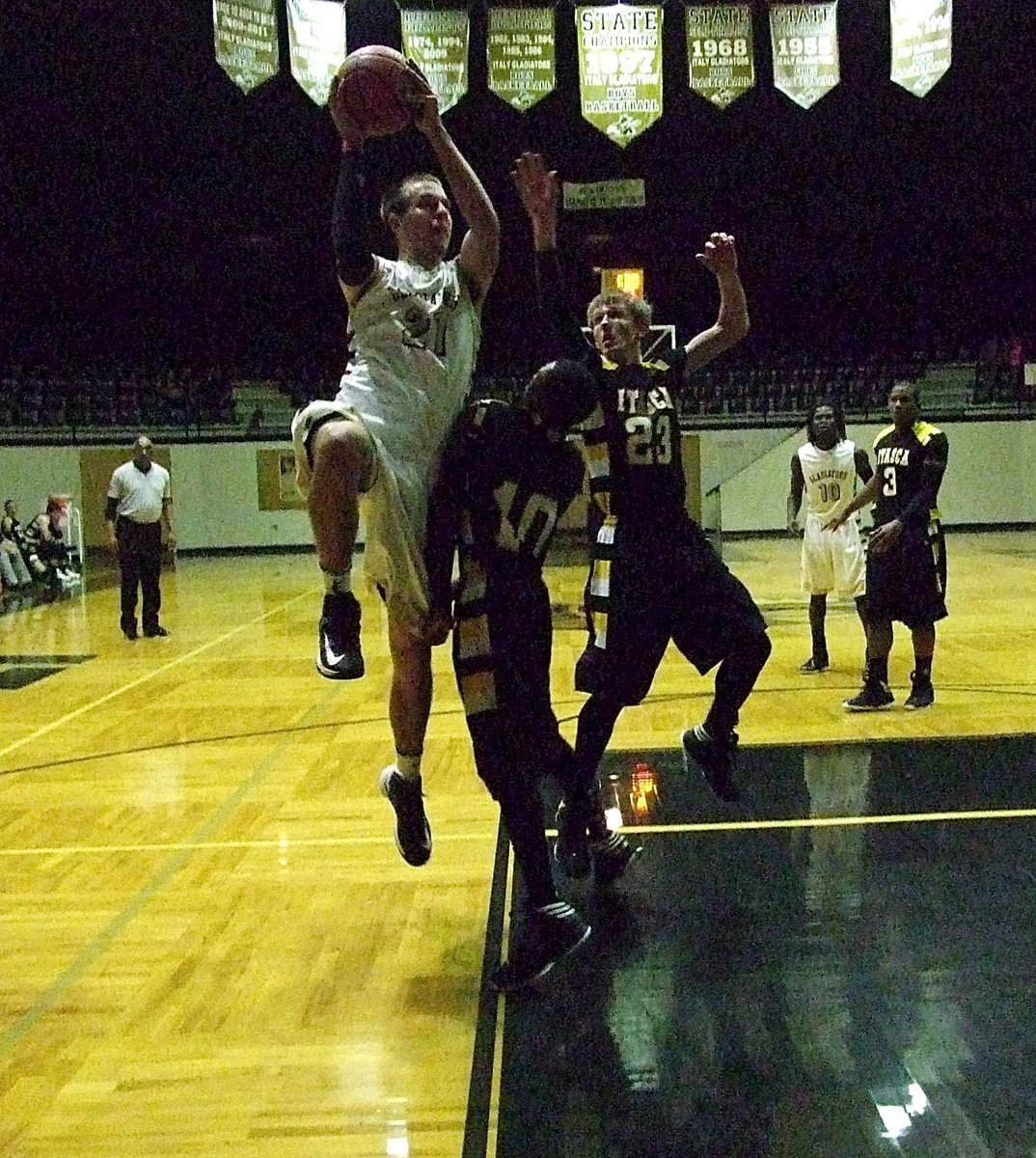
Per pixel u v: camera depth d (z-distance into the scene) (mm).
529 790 3242
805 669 8305
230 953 3564
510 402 3434
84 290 26109
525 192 3701
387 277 3240
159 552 11297
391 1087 2725
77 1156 2465
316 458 3012
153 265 25922
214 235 25844
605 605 3729
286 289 26891
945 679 7750
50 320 26297
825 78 10914
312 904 3977
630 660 3715
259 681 8547
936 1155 2359
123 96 20328
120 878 4293
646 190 25062
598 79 10812
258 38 10203
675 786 5203
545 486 3328
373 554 3246
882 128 22625
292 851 4562
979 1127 2453
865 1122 2482
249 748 6383
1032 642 9281
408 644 3531
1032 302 26422
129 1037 3014
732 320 3955
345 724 6953
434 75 10711
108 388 25609
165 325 27016
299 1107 2643
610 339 3744
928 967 3256
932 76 10406
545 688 3422
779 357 27125
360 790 5434
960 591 13062
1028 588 13266
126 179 23734
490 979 3295
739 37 10828
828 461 7945
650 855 4305
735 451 14555
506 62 10781
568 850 3686
